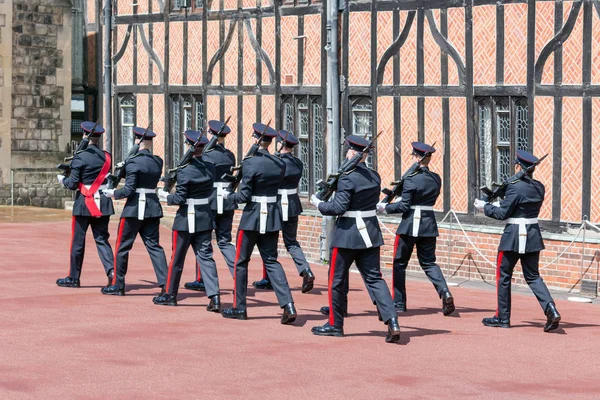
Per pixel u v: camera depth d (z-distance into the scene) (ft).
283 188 50.57
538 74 56.29
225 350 36.01
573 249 54.75
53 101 98.07
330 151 66.08
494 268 58.13
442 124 61.00
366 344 37.86
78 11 105.40
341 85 66.18
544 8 55.98
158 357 34.55
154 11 81.61
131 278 53.52
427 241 45.32
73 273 49.60
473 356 36.45
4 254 60.39
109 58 85.35
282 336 38.88
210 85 76.69
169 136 80.79
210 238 44.37
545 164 56.29
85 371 32.24
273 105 71.82
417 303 49.01
